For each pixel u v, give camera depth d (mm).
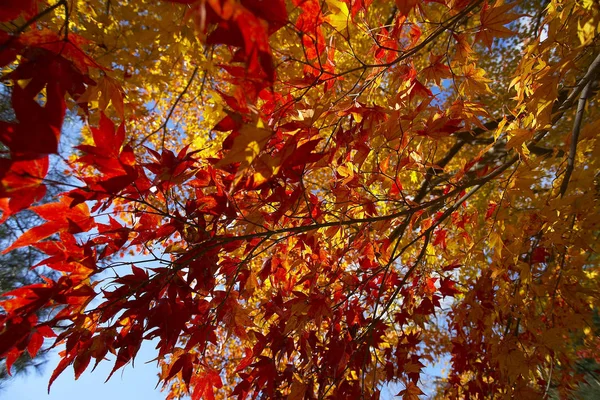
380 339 686
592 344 801
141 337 409
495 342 738
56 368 377
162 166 387
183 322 432
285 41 562
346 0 354
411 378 654
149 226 440
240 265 478
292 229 442
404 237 963
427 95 498
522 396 708
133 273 422
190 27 419
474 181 571
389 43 482
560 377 930
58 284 366
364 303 831
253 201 475
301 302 558
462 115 523
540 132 592
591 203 540
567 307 737
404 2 271
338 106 467
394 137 488
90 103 388
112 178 319
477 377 880
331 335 655
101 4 483
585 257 616
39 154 229
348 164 546
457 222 789
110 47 469
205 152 1041
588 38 342
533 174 514
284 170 386
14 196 242
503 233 598
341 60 1085
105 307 388
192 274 448
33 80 273
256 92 264
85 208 357
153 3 456
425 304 754
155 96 884
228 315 518
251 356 567
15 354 348
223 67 273
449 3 443
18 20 346
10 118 1152
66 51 296
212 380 497
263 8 227
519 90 478
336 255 692
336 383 590
